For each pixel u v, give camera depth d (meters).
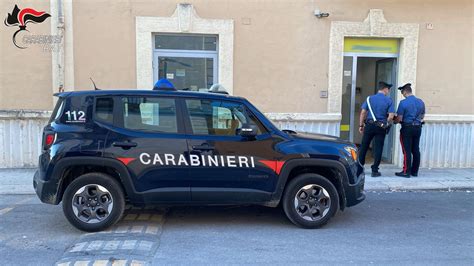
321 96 8.66
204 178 4.73
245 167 4.79
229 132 4.85
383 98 7.59
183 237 4.64
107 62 8.21
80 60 8.16
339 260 4.04
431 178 7.74
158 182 4.68
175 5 8.24
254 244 4.45
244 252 4.22
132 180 4.62
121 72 8.26
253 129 4.74
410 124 7.66
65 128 4.63
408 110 7.66
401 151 8.89
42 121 8.11
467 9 8.77
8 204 6.02
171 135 4.72
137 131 4.70
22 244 4.38
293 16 8.46
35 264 3.86
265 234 4.78
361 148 7.91
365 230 4.98
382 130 7.63
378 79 9.35
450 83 8.89
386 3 8.62
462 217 5.58
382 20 8.62
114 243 4.35
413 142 7.83
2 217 5.35
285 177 4.86
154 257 4.04
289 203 4.94
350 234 4.82
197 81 8.67
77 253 4.07
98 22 8.12
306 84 8.61
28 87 8.15
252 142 4.83
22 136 8.09
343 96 9.05
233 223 5.17
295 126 8.58
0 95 8.12
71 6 8.03
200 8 8.30
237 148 4.79
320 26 8.53
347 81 8.98
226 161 4.75
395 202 6.36
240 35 8.41
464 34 8.82
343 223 5.25
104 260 3.90
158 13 8.23
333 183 5.18
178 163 4.68
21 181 7.07
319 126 8.66
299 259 4.05
